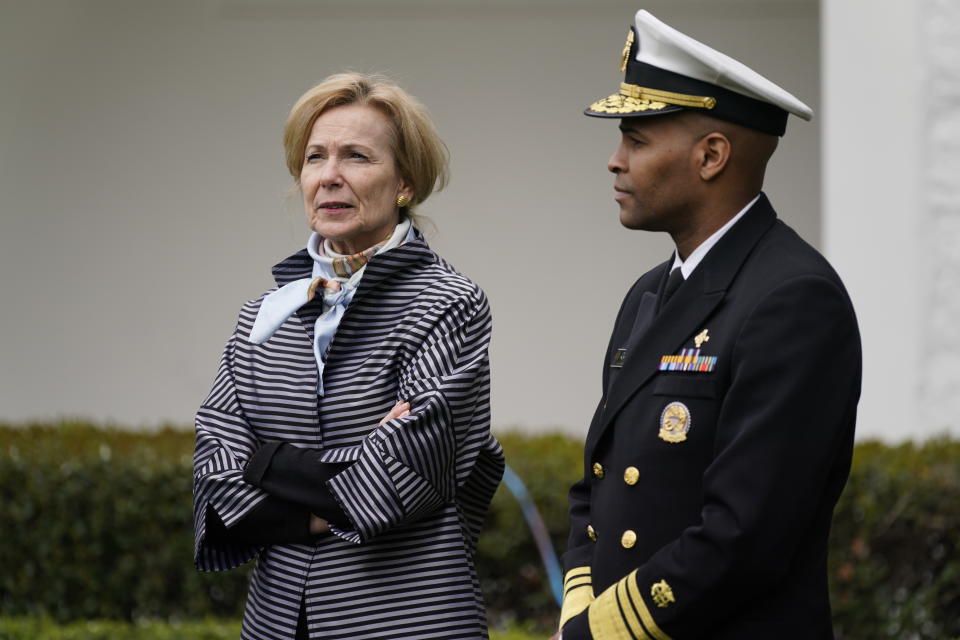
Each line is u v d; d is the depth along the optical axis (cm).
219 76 3425
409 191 1135
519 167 3409
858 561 1862
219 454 1078
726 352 904
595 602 912
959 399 2156
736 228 947
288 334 1104
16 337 3441
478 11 3394
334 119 1107
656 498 916
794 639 898
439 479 1036
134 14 3422
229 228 3431
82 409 3441
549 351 3416
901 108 2192
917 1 2181
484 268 3422
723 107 933
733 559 852
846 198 2230
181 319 3438
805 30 3278
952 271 2167
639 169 950
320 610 1042
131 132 3434
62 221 3438
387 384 1066
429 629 1034
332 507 1033
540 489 2016
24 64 3397
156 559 2053
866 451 1988
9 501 2064
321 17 3406
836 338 886
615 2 3353
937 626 1841
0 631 1880
